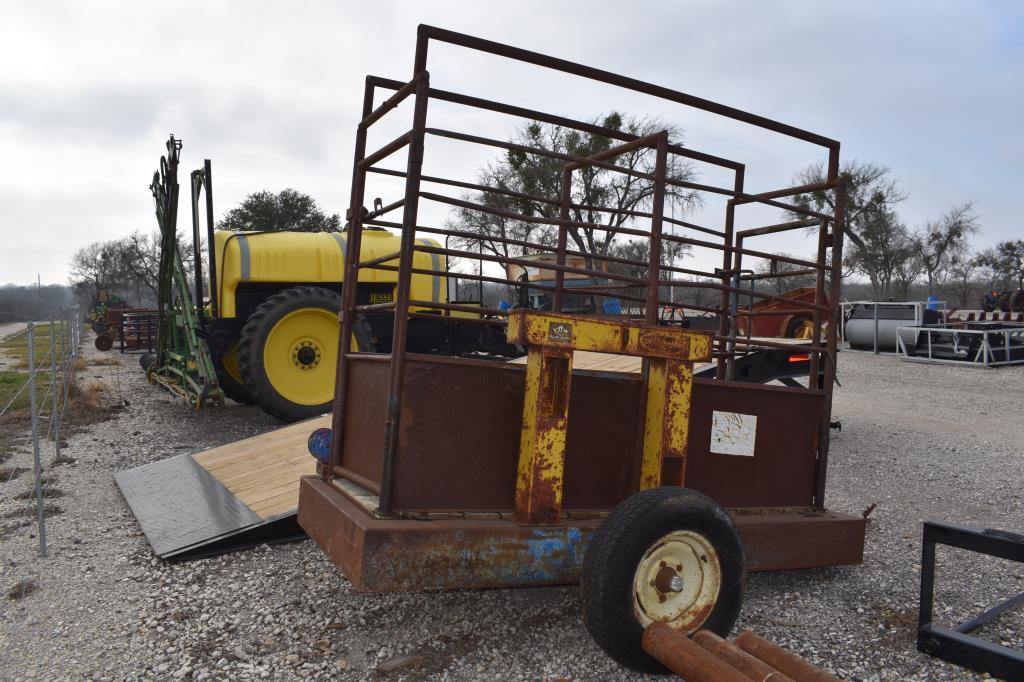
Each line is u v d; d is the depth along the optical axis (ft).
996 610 12.09
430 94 10.09
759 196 13.43
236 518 15.38
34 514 17.71
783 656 9.22
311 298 28.30
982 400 40.27
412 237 10.07
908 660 10.91
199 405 29.60
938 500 20.33
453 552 9.70
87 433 28.66
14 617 11.93
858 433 30.89
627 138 12.61
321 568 13.75
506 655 10.61
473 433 10.59
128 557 14.61
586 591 9.47
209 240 29.19
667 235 12.24
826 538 12.96
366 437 11.62
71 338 38.45
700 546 9.96
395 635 11.17
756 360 26.43
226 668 10.15
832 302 13.82
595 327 10.34
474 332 33.76
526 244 12.01
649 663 9.62
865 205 118.11
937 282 148.05
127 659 10.44
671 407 11.03
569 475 11.31
